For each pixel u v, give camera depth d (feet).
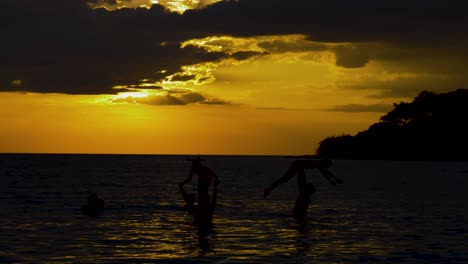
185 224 72.69
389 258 50.65
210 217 73.72
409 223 76.02
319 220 78.64
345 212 90.12
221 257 50.37
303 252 53.21
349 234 65.00
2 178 193.88
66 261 47.70
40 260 48.01
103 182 177.17
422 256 51.72
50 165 394.52
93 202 85.20
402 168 396.78
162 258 49.52
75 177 211.61
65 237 60.54
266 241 59.36
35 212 84.48
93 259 48.67
